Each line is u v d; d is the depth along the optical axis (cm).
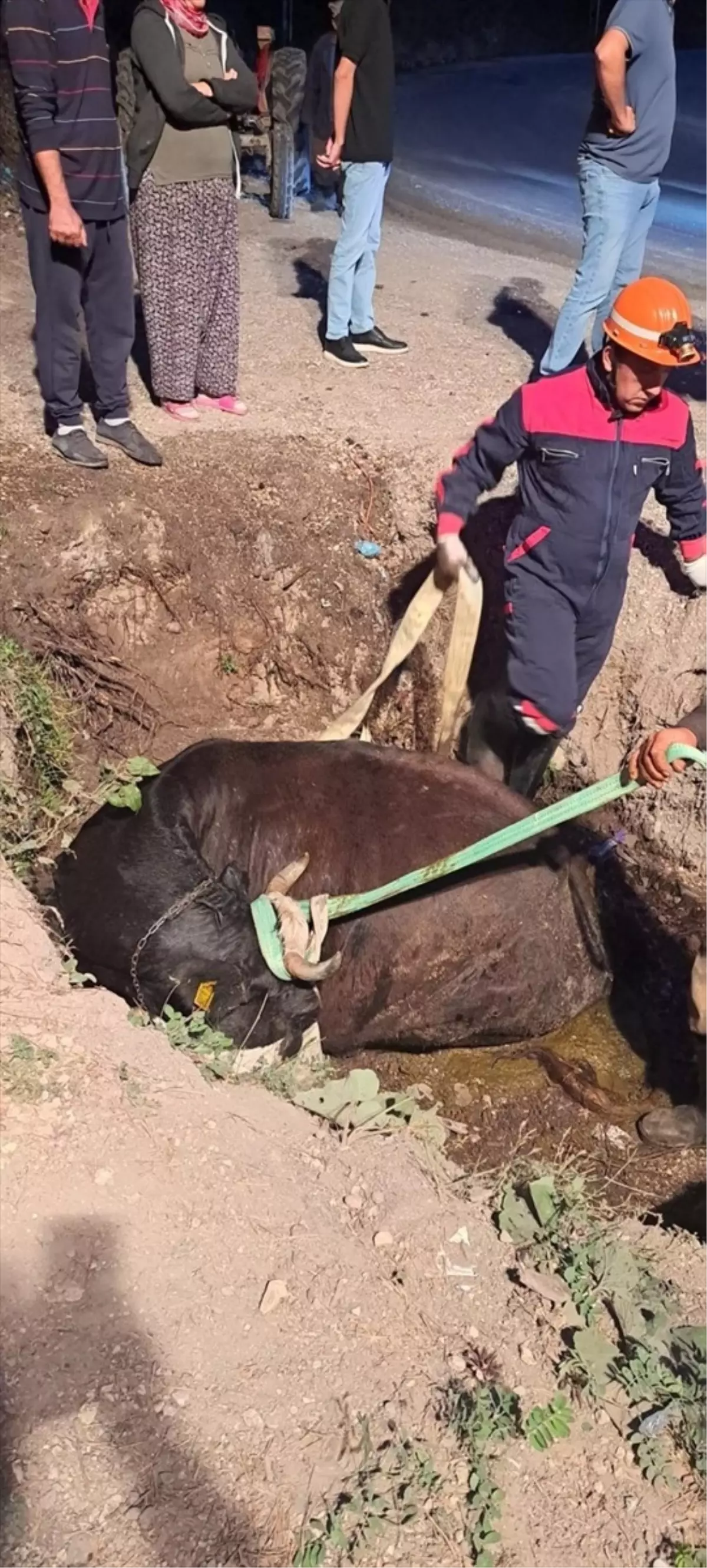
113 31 932
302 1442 186
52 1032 235
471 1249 229
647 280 302
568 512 328
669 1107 336
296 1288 207
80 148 382
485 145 1134
